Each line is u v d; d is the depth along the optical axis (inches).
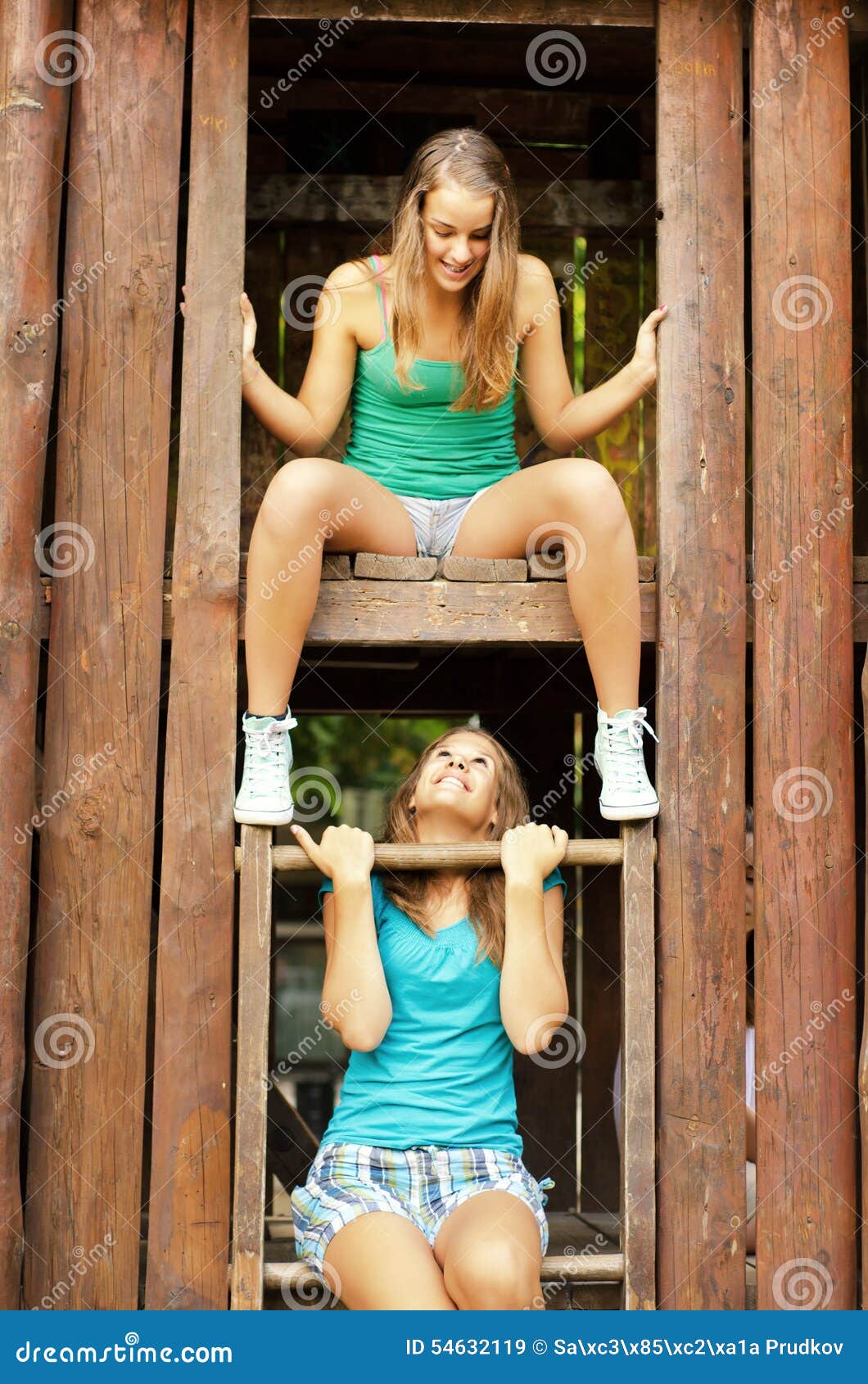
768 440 117.3
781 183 119.0
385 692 165.5
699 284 118.3
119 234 114.7
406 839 116.2
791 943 113.0
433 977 107.3
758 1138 111.4
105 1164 107.0
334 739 243.0
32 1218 106.7
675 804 113.2
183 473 113.0
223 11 117.2
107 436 113.0
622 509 109.9
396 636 113.0
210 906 109.0
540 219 158.4
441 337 117.6
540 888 108.0
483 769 114.1
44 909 109.2
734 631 115.5
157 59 116.3
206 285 114.7
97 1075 107.5
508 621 114.0
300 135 162.2
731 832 113.6
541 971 105.6
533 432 162.9
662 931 112.0
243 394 116.2
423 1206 102.0
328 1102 245.3
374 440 120.3
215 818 109.8
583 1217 145.5
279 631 108.3
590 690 162.6
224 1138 107.7
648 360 117.8
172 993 108.2
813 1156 111.3
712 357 117.8
